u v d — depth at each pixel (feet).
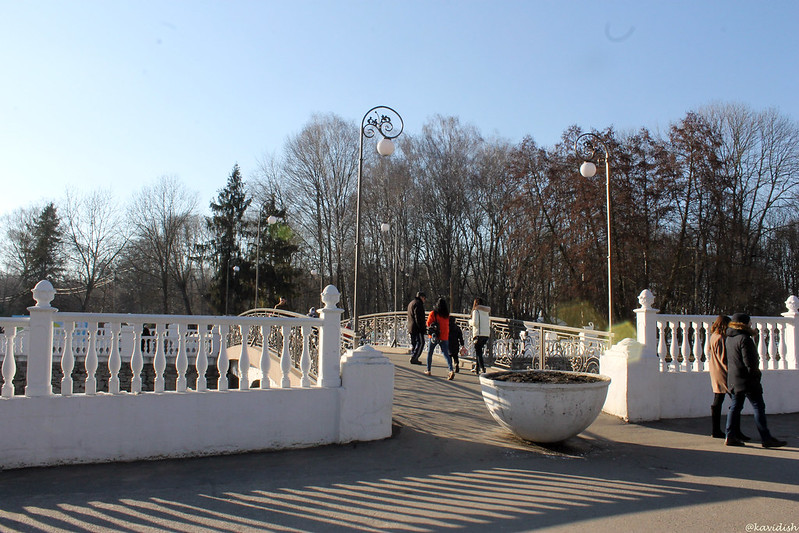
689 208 115.44
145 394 20.68
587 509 16.35
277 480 18.62
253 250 176.14
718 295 116.06
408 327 49.62
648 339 29.76
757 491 18.03
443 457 21.49
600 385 22.44
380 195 161.17
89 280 189.78
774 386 32.19
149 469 19.53
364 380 23.57
